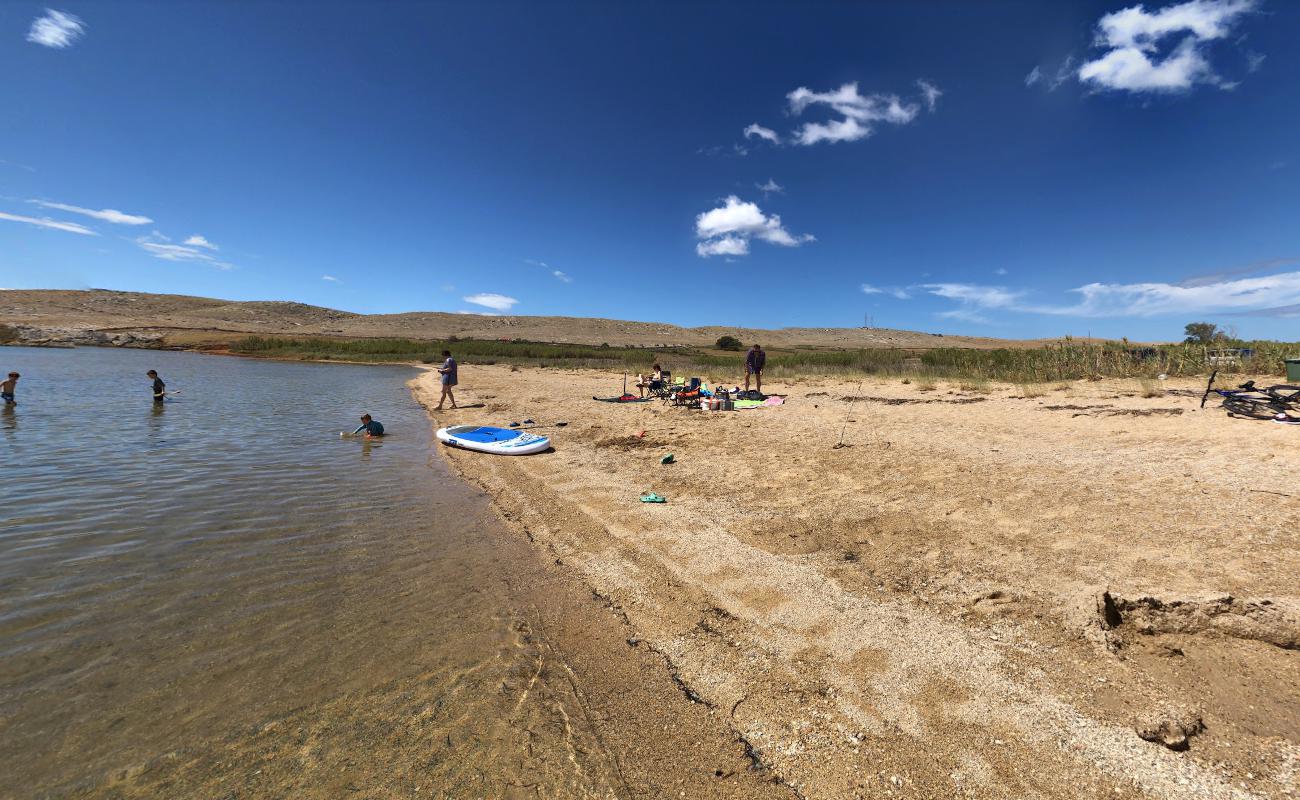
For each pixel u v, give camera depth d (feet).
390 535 19.86
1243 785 7.88
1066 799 7.94
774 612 13.61
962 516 18.60
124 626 13.21
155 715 10.12
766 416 42.73
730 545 17.88
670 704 10.60
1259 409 28.40
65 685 10.91
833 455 28.37
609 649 12.55
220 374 100.63
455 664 11.92
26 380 74.33
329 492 25.23
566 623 13.75
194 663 11.77
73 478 26.16
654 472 27.78
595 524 20.72
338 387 82.64
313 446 36.06
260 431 41.11
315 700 10.62
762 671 11.42
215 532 19.69
